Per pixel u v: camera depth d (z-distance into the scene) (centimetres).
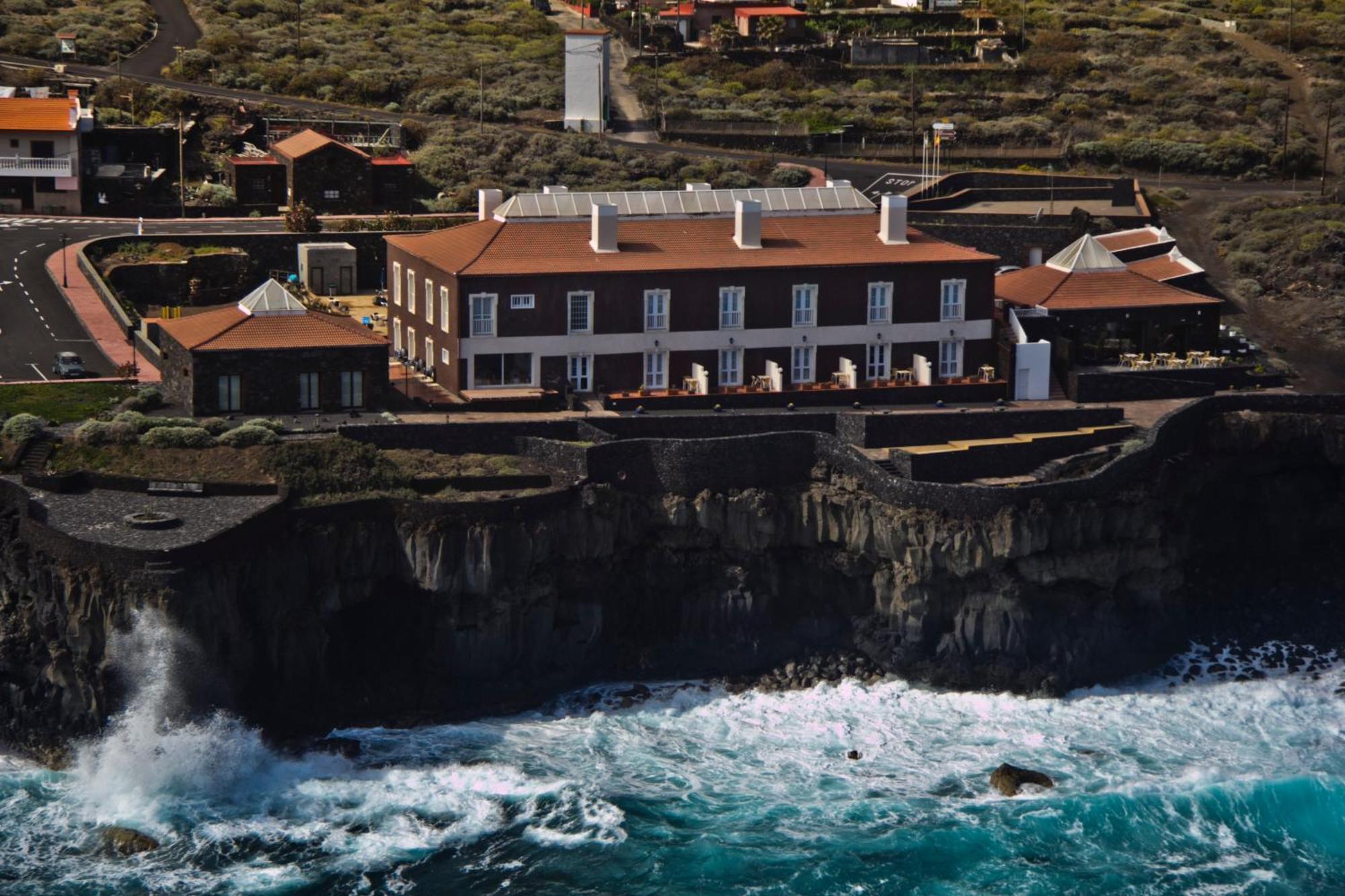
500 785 15350
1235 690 17900
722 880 14012
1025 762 16162
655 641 17788
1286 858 14688
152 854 14038
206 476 16900
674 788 15500
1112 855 14600
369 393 19162
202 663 14975
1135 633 18362
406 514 16588
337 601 16462
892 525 17588
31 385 19388
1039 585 17825
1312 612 19538
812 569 18138
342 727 16300
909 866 14300
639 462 17825
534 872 14075
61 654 15088
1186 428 19912
